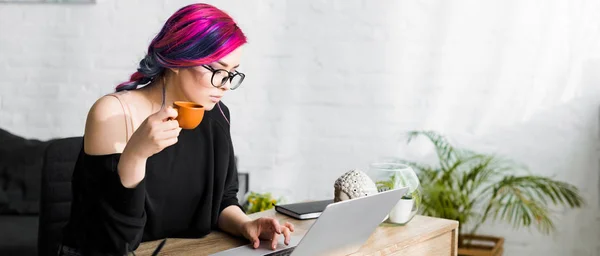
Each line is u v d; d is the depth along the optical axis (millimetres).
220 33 1590
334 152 3590
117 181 1455
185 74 1619
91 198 1508
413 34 3461
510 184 3229
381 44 3498
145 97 1689
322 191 3619
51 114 3682
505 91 3385
